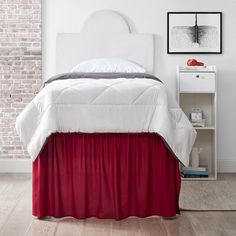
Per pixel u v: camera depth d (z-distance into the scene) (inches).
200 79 189.0
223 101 203.3
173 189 126.5
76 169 124.6
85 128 122.6
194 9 202.1
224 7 202.1
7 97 200.8
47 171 125.1
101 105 123.8
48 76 202.8
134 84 126.6
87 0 202.1
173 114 129.6
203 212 134.4
